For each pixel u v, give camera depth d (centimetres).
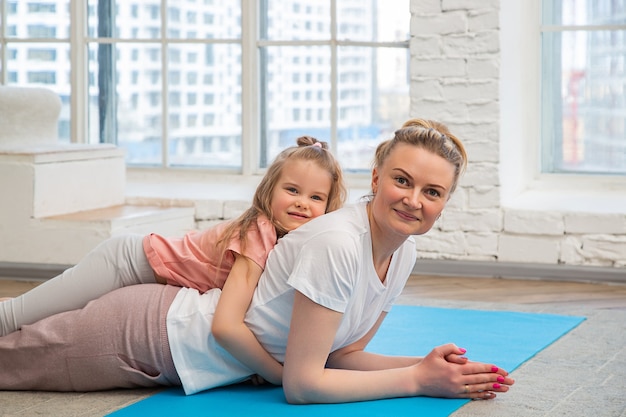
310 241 237
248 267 252
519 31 489
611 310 384
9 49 561
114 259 270
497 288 434
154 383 263
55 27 556
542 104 500
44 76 559
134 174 552
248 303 251
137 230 459
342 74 521
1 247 459
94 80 557
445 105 467
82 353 257
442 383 250
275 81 534
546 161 502
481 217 466
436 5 464
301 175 262
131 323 256
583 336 335
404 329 342
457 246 471
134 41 550
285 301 246
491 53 459
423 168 232
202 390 258
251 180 534
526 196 486
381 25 512
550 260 458
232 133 541
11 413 243
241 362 254
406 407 242
